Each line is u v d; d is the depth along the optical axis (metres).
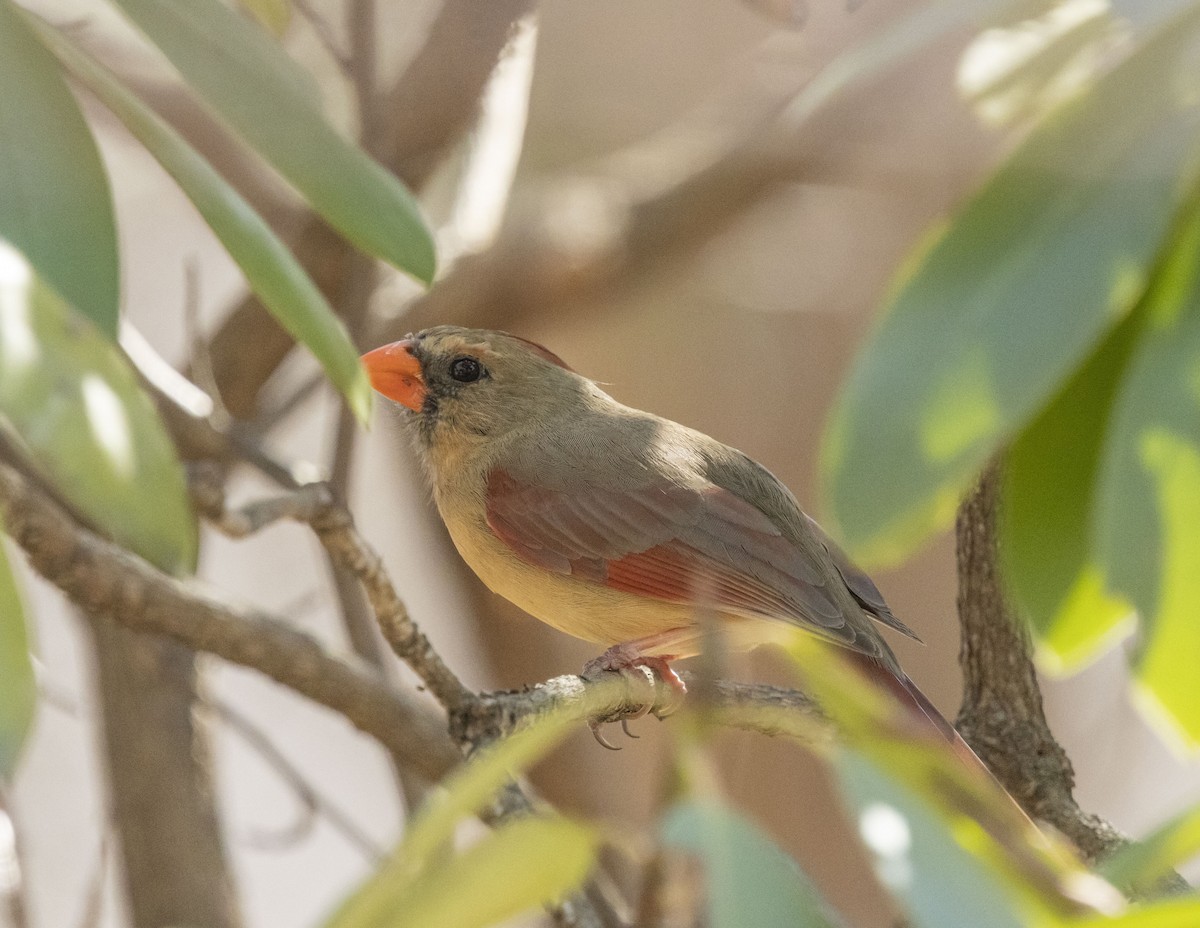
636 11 13.75
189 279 9.45
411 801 9.88
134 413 4.65
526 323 13.16
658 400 13.77
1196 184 4.50
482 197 11.46
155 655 10.16
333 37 10.20
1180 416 4.42
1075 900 4.10
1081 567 5.69
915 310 4.42
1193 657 4.45
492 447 10.02
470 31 10.86
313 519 6.87
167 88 10.65
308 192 5.45
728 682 7.83
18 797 13.62
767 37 13.59
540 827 3.89
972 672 7.85
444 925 3.84
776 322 13.99
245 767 15.77
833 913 3.59
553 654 13.38
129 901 10.06
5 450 6.93
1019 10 5.08
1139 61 4.61
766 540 9.25
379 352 10.41
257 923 15.45
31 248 4.65
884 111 11.38
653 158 13.71
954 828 3.78
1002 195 4.52
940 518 4.41
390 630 6.59
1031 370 4.30
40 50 4.88
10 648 4.49
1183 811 4.13
